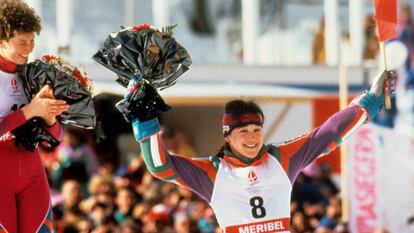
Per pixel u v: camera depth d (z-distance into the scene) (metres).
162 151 13.75
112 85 30.92
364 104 14.53
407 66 33.97
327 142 14.37
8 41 13.57
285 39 35.88
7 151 13.93
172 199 29.06
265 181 14.04
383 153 28.25
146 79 13.48
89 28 35.00
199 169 14.06
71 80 13.70
